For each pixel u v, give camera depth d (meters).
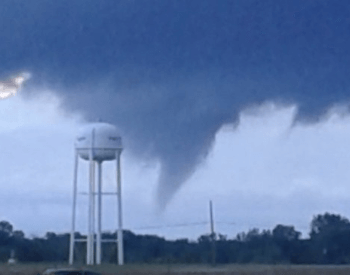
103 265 60.47
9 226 64.00
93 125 68.81
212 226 65.38
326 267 60.94
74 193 67.44
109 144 67.50
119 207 68.56
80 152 68.00
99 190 68.62
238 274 55.09
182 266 63.09
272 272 55.94
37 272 49.03
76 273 38.94
